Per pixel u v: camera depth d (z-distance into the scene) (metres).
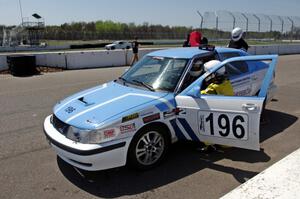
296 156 3.83
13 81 12.15
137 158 4.14
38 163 4.57
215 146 4.89
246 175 4.11
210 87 4.53
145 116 4.09
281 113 7.05
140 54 20.31
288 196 3.01
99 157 3.76
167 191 3.76
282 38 34.88
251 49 24.53
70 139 3.93
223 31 30.34
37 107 7.84
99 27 72.81
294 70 14.96
